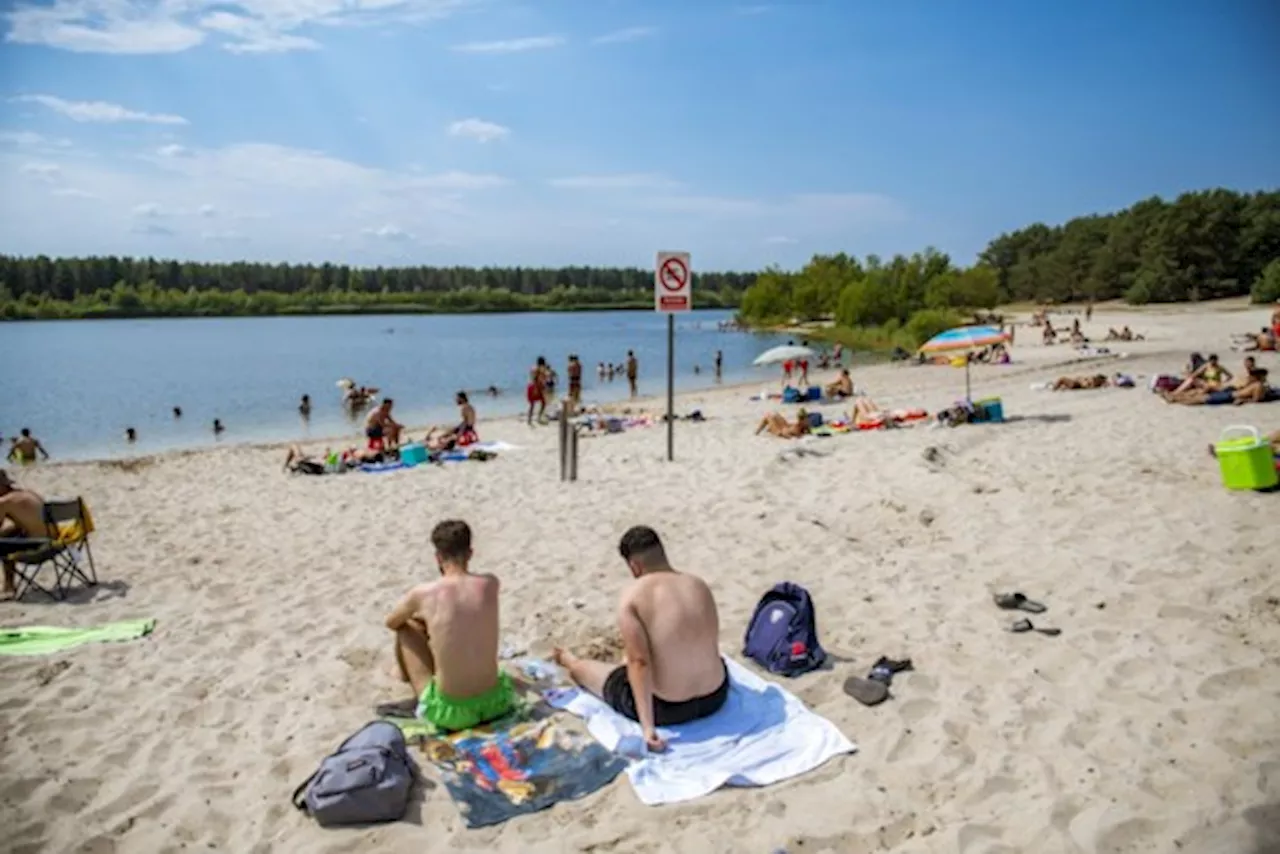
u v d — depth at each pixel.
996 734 4.63
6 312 143.50
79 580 8.42
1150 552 7.40
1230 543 7.43
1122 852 3.60
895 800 4.12
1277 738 4.33
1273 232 82.19
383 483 13.29
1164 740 4.45
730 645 6.07
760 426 16.67
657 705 4.79
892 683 5.31
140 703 5.45
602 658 6.02
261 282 178.00
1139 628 5.89
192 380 42.75
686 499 10.66
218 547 9.55
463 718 4.89
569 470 12.67
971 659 5.61
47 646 6.46
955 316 58.22
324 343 77.00
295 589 7.84
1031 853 3.64
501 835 3.96
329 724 5.09
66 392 37.53
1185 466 10.52
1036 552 7.66
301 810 4.22
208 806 4.27
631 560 5.01
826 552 8.13
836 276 88.75
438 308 185.12
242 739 4.98
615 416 21.50
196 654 6.29
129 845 3.98
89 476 15.58
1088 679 5.20
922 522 8.94
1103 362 28.86
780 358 22.31
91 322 145.12
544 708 5.18
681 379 38.25
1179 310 71.00
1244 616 5.91
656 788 4.25
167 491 13.58
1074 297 111.94
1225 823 3.68
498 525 9.95
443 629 4.89
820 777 4.35
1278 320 27.89
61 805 4.32
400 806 4.12
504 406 30.52
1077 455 11.72
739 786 4.30
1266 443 9.07
